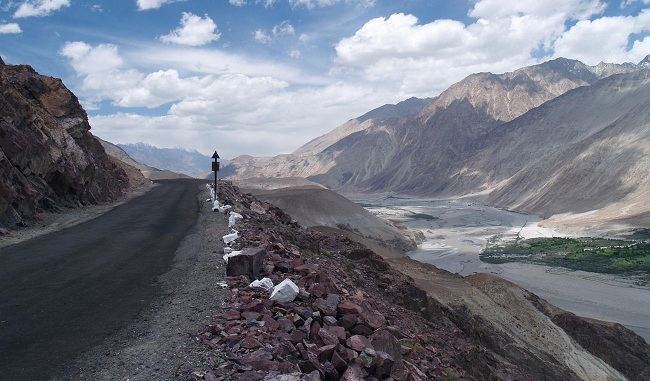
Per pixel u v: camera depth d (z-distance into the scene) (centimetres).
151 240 1661
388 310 1661
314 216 8250
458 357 1694
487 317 2859
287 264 1161
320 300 893
